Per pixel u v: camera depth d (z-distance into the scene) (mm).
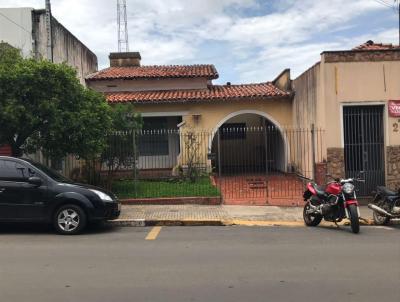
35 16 16531
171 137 20750
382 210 11305
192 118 20203
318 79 15617
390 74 14938
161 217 11969
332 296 5621
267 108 20438
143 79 21469
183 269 6953
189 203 14086
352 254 7996
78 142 12562
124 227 11250
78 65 22109
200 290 5887
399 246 8742
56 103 11867
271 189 16812
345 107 15039
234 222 11656
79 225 10133
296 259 7609
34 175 10281
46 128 12031
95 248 8562
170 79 21609
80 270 6898
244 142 23750
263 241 9273
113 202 10648
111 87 21656
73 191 10164
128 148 15453
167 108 20172
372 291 5824
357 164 15039
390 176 14875
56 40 18188
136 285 6109
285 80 20469
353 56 14875
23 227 11008
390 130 14906
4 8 16109
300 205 13945
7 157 10461
